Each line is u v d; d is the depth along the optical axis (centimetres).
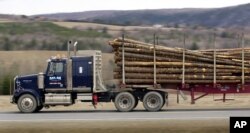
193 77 7825
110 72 8825
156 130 5469
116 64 7725
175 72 7794
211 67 7888
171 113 7225
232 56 7950
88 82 7631
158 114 7088
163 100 7700
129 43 7744
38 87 7669
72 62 7650
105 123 5919
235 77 7888
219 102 9494
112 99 7744
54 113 7525
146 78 7762
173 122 5922
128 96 7650
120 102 7669
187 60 7844
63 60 7662
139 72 7738
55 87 7656
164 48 7806
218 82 7888
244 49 7981
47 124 5894
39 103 7662
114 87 7750
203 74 7875
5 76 12594
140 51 7738
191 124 5741
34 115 7212
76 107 8900
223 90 7919
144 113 7288
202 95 7925
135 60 7756
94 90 7625
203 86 7919
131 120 6216
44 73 7688
